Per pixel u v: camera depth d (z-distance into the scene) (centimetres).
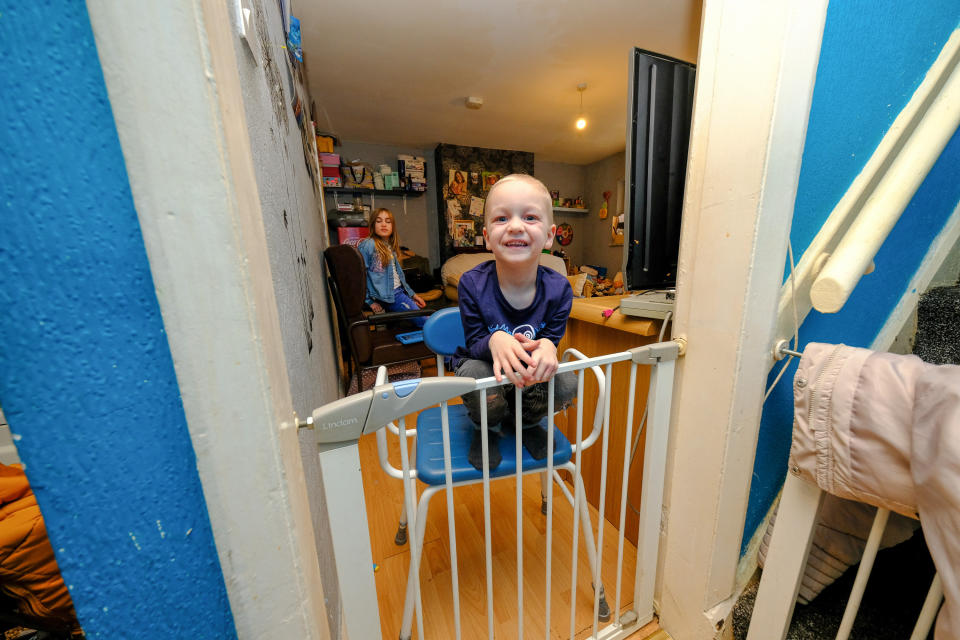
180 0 24
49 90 24
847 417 52
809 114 60
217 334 31
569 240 505
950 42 83
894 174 63
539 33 205
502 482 136
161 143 26
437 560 104
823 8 52
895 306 95
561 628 84
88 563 31
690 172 67
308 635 42
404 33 202
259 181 55
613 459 112
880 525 54
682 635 80
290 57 127
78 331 28
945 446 39
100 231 27
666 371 69
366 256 244
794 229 67
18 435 27
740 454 68
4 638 83
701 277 66
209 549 36
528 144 411
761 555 82
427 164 435
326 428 44
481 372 65
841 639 63
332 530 48
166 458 32
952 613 38
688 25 199
